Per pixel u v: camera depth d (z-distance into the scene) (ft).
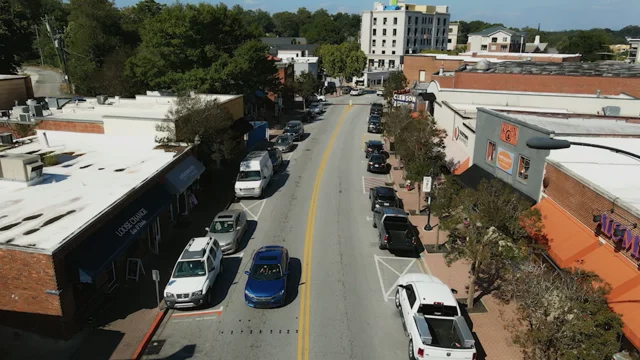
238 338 54.29
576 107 124.57
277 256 65.31
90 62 207.31
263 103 226.17
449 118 120.88
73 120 103.50
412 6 477.77
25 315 51.70
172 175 82.17
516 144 75.92
